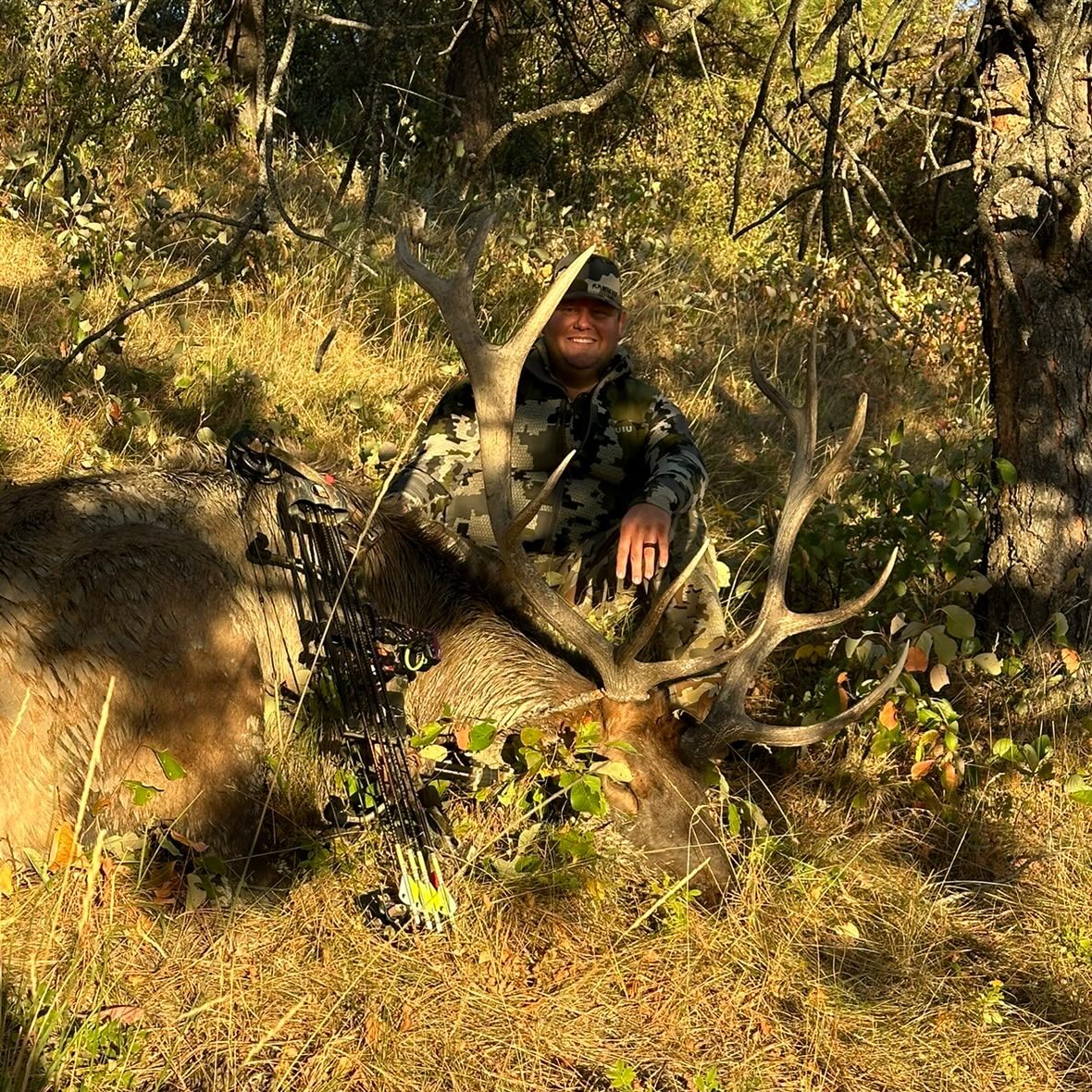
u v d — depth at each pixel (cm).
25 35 807
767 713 482
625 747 365
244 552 388
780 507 562
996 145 487
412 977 329
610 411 458
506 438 377
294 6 434
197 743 353
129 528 362
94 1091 276
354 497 430
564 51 997
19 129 801
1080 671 490
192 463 411
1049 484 495
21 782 324
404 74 607
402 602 421
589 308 445
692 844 370
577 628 375
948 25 506
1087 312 483
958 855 424
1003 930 394
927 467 686
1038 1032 352
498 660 396
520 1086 308
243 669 364
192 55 928
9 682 322
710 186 1325
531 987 338
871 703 378
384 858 361
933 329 916
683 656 451
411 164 1047
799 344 893
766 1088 322
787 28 424
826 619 388
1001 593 509
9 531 344
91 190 683
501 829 378
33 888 320
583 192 1359
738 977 353
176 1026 302
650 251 940
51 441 525
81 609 338
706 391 779
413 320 737
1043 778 443
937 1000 360
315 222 821
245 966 325
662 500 413
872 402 833
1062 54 430
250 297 693
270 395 611
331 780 387
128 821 342
